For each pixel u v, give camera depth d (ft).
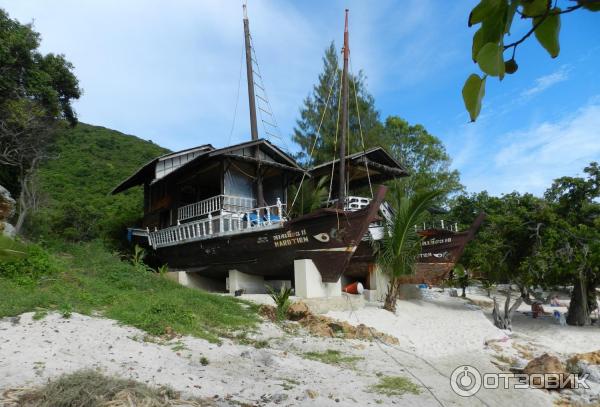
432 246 61.36
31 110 57.93
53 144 68.95
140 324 30.40
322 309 44.73
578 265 53.88
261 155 63.57
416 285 68.23
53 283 37.58
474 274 90.12
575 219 59.00
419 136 99.19
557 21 4.54
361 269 61.82
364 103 86.89
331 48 90.63
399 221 49.11
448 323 49.88
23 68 59.47
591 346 48.85
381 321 45.37
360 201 58.29
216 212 59.57
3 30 57.72
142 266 53.06
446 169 99.96
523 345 44.52
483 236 65.10
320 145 86.58
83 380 17.30
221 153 57.26
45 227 74.02
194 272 62.95
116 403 16.06
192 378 22.06
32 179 67.10
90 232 84.12
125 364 22.88
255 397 20.34
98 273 45.27
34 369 20.21
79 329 27.76
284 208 65.77
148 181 81.61
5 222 47.96
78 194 116.57
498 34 4.36
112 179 129.70
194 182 69.51
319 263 46.98
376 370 27.61
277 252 50.65
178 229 65.51
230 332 33.86
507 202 67.00
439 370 29.12
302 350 32.04
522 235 61.11
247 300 47.57
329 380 24.35
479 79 4.44
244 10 80.89
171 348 26.94
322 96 88.12
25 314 29.45
